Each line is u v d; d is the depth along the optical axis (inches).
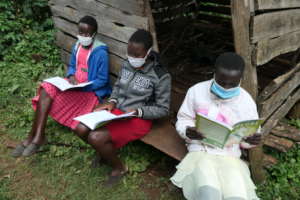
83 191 120.0
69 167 130.2
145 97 123.0
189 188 99.0
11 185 122.0
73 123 137.6
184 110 106.3
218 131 91.4
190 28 233.0
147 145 140.8
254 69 102.3
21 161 132.1
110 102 128.9
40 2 225.6
